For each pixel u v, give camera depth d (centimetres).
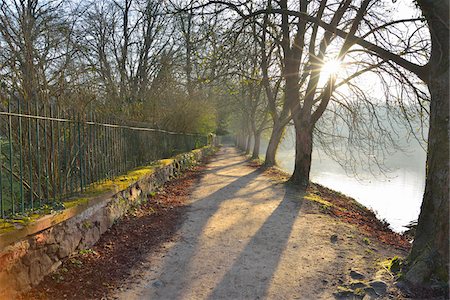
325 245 516
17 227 312
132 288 371
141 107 1227
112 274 399
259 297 355
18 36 738
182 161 1532
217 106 2692
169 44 1602
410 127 940
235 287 377
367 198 1518
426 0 373
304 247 507
